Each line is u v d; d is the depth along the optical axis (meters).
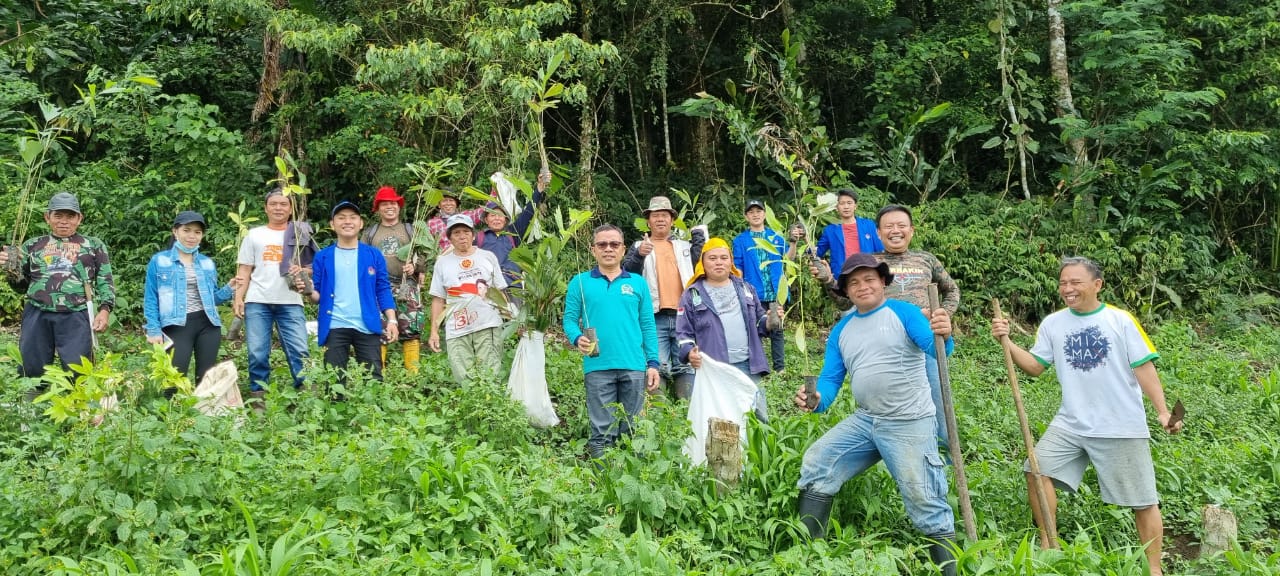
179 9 11.61
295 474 4.64
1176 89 15.23
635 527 4.89
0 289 9.71
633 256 7.39
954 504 5.42
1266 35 15.18
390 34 12.12
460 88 11.46
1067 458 5.20
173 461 4.52
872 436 4.89
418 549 4.48
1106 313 5.15
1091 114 15.29
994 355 10.84
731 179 15.76
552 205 12.05
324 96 13.00
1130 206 14.55
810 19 14.97
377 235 8.22
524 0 12.00
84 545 4.20
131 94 11.33
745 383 5.71
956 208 14.05
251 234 7.00
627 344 6.02
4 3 12.87
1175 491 6.14
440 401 6.18
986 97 15.02
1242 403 8.32
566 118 15.17
